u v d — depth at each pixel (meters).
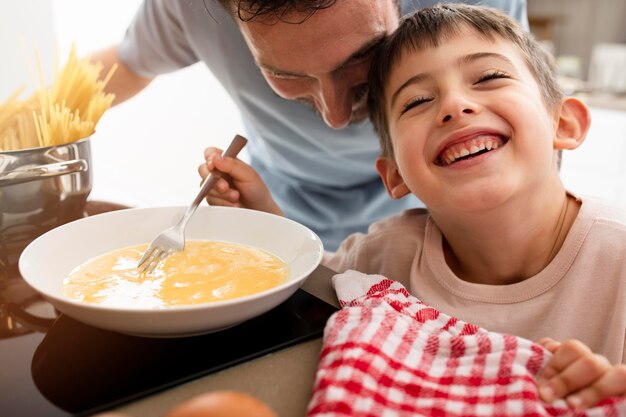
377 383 0.50
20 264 0.63
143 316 0.52
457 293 0.86
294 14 0.71
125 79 1.49
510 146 0.80
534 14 3.84
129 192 3.22
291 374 0.55
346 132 1.17
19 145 0.94
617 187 2.87
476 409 0.48
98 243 0.76
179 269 0.71
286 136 1.28
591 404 0.49
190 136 3.23
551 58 1.03
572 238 0.81
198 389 0.53
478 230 0.87
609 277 0.78
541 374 0.52
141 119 3.36
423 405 0.49
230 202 1.02
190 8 1.15
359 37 0.77
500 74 0.82
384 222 1.04
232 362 0.56
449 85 0.82
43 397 0.50
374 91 0.97
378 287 0.71
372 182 1.37
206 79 3.11
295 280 0.59
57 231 0.72
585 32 3.73
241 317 0.57
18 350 0.59
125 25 3.11
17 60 2.24
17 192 0.82
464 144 0.80
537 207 0.85
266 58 0.82
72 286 0.67
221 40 1.15
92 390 0.51
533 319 0.80
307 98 1.01
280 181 1.48
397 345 0.56
